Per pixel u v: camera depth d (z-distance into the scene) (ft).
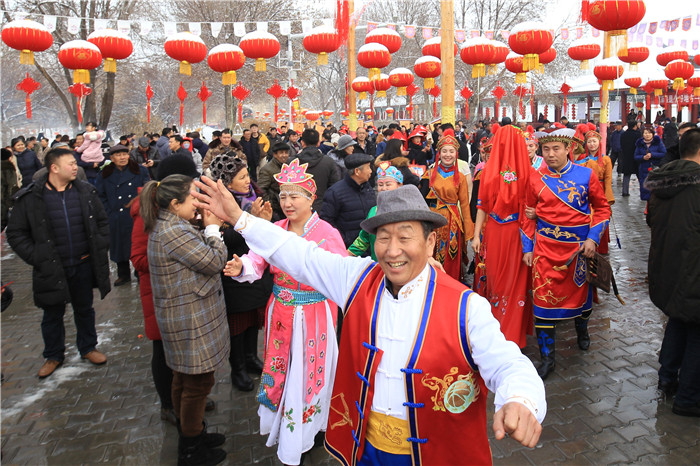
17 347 16.51
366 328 5.87
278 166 20.48
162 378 11.71
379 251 5.70
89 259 15.02
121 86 90.38
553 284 13.67
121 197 22.54
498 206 13.98
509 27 72.90
